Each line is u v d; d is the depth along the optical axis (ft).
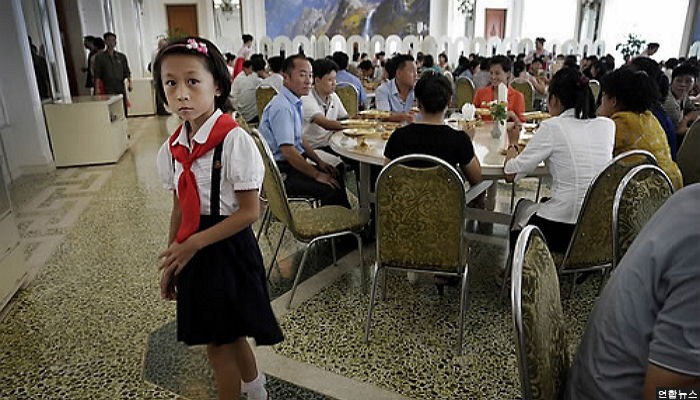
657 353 2.29
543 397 2.86
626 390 2.62
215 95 4.37
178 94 4.09
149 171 16.29
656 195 5.13
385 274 7.95
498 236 10.62
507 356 6.51
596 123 6.67
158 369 6.32
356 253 9.81
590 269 6.55
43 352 6.64
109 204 12.87
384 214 6.31
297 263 9.43
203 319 4.47
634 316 2.53
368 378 6.12
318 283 8.61
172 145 4.48
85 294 8.16
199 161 4.30
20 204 12.89
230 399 5.13
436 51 33.30
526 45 34.50
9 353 6.61
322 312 7.62
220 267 4.44
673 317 2.26
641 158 6.33
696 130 8.73
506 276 7.71
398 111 13.25
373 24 43.73
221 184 4.31
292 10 42.32
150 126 26.45
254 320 4.63
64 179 15.37
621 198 4.91
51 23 18.04
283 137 9.61
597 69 21.47
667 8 34.42
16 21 14.82
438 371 6.23
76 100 17.38
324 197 9.64
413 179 5.99
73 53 25.03
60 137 16.52
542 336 2.91
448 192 5.98
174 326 7.27
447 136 6.70
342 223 7.77
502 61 13.07
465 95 17.92
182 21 42.39
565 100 6.69
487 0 45.98
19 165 15.70
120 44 33.68
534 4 46.73
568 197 6.61
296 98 9.96
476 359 6.46
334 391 5.90
